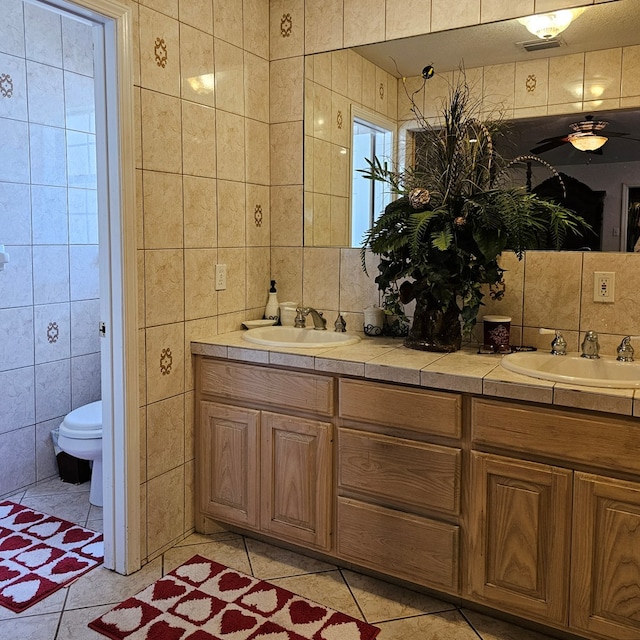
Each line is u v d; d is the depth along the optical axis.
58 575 2.28
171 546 2.50
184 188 2.42
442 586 2.06
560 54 2.23
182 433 2.51
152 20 2.22
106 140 2.15
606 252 2.20
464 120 2.33
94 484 2.88
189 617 2.03
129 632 1.95
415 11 2.48
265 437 2.38
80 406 3.33
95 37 2.12
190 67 2.41
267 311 2.90
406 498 2.09
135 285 2.22
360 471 2.18
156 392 2.36
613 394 1.70
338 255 2.77
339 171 2.71
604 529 1.77
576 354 2.26
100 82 2.13
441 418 1.99
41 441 3.14
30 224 3.02
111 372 2.24
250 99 2.75
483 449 1.95
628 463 1.71
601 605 1.80
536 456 1.86
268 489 2.40
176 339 2.44
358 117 2.64
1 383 2.93
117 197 2.15
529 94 2.29
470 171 2.25
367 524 2.18
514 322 2.39
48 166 3.09
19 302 2.99
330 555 2.30
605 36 2.15
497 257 2.28
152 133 2.25
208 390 2.51
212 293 2.61
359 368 2.12
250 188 2.79
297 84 2.79
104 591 2.18
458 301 2.45
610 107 2.16
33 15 2.97
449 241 2.06
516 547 1.92
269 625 2.00
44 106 3.04
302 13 2.74
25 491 3.04
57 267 3.16
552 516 1.84
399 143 2.54
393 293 2.49
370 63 2.59
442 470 2.01
